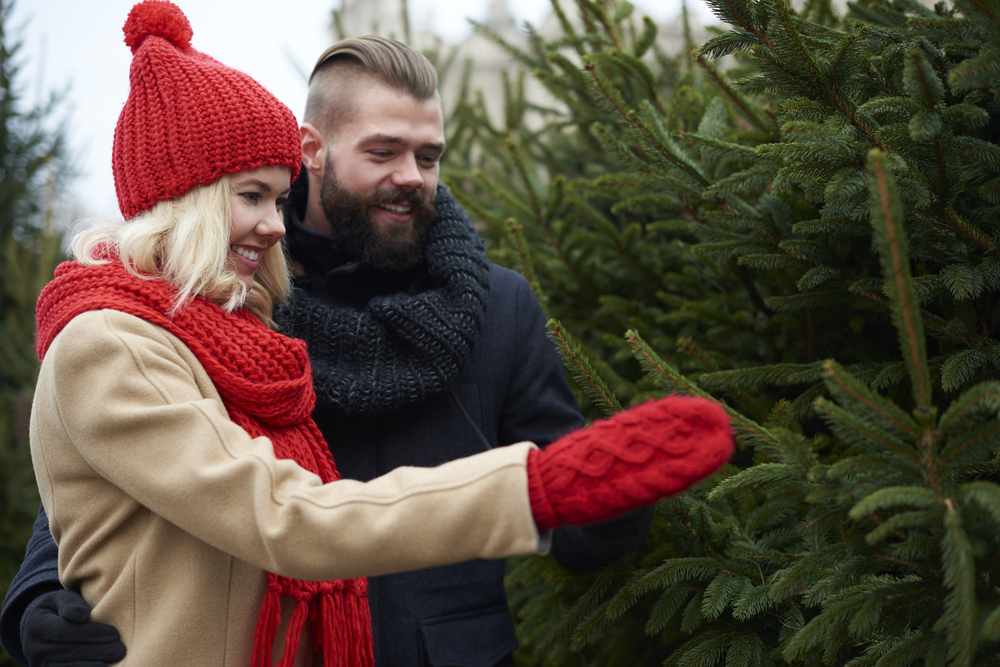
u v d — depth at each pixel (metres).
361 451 1.38
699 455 0.75
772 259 1.37
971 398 0.81
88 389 0.91
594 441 0.79
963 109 1.04
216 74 1.07
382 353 1.35
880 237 0.80
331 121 1.43
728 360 1.71
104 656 0.95
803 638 0.95
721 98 1.62
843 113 1.17
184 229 1.01
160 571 0.96
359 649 1.09
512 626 1.42
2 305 4.32
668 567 1.25
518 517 0.78
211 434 0.89
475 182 2.35
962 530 0.80
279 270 1.26
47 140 4.51
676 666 1.23
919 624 1.02
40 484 1.05
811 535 1.23
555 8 2.00
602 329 2.02
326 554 0.81
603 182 1.62
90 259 1.04
